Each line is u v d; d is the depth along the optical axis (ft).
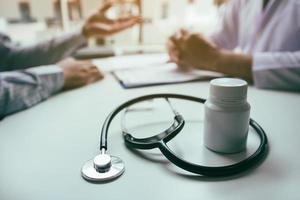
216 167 0.78
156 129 1.14
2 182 0.77
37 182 0.77
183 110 1.36
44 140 1.05
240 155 0.90
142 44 3.85
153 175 0.79
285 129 1.12
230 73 2.02
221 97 0.87
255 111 1.34
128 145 0.97
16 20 3.42
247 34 2.61
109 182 0.76
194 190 0.72
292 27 2.03
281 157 0.89
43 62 2.42
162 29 3.87
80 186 0.74
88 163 0.85
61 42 2.52
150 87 1.90
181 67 2.46
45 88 1.65
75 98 1.66
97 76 2.16
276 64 1.79
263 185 0.74
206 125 0.93
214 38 3.01
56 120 1.28
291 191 0.71
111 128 1.15
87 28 2.71
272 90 1.79
